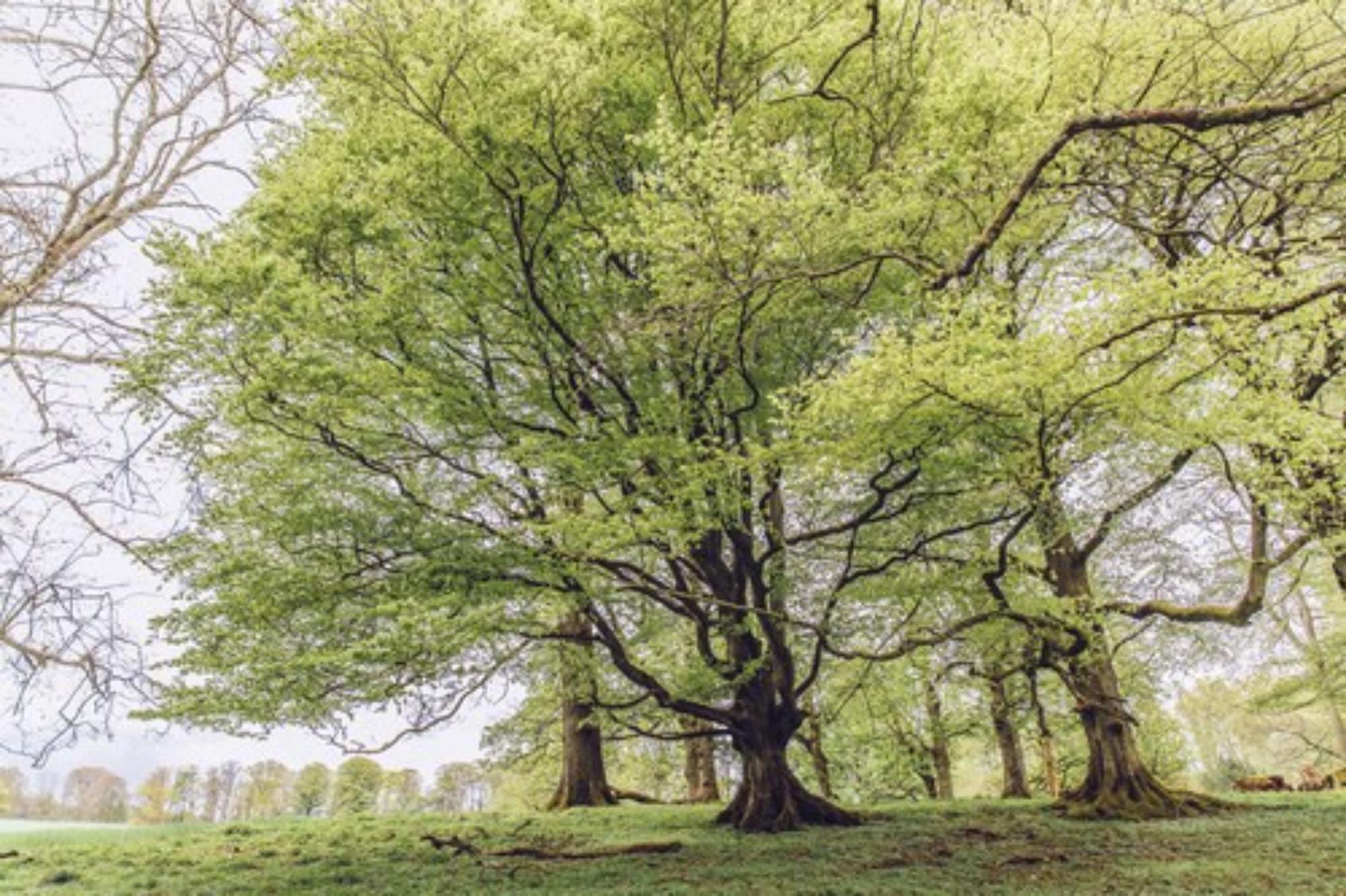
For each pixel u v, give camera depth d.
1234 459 11.13
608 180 10.25
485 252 9.30
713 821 13.97
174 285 8.19
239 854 12.23
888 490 10.48
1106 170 8.71
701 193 7.07
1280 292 6.55
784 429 11.05
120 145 9.77
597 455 9.41
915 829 12.63
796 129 10.52
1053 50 9.41
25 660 9.08
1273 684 21.78
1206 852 9.48
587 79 8.17
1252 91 8.11
